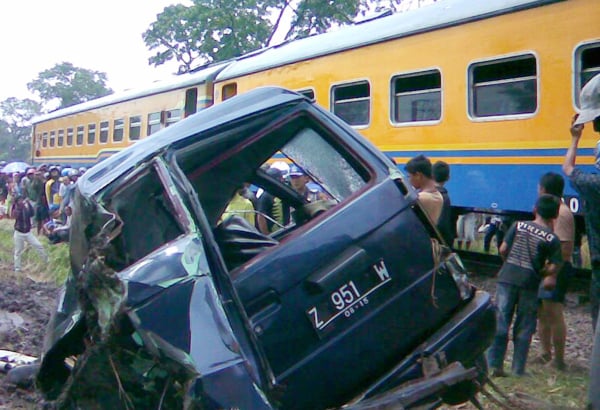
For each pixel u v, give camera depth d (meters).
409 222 3.88
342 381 3.68
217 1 34.97
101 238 3.45
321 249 3.71
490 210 9.90
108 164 4.07
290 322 3.62
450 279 3.91
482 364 4.09
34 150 32.38
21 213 12.15
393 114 10.90
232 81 14.82
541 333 6.26
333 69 11.89
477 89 9.76
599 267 5.20
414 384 3.66
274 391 3.30
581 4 8.47
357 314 3.71
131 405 3.38
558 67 8.73
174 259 3.35
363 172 4.03
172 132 4.07
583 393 5.47
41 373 3.96
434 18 10.24
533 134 9.02
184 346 3.14
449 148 10.05
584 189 5.07
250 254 4.31
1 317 7.80
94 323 3.32
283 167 7.34
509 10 9.24
